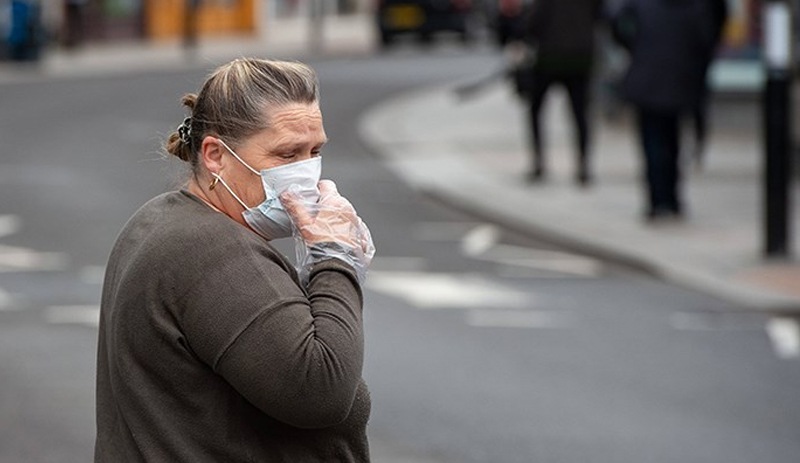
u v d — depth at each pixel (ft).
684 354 62.39
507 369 58.75
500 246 90.38
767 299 71.97
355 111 174.29
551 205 103.14
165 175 22.26
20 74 224.94
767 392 56.24
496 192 109.40
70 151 133.59
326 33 361.51
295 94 20.22
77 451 47.47
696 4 93.40
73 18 273.13
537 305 72.18
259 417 19.66
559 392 55.36
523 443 48.52
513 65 116.16
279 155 20.18
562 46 111.34
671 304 73.20
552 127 156.46
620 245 86.33
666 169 95.30
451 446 47.96
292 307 19.30
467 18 295.89
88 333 64.34
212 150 20.30
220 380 19.52
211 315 19.20
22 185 111.75
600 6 112.37
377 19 298.56
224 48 294.25
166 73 229.04
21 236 89.81
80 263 81.56
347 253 20.16
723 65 135.74
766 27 81.25
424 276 79.61
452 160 130.31
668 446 48.60
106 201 104.42
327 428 19.95
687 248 85.51
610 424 51.08
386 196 110.22
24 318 67.26
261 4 329.72
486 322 67.92
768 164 82.02
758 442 49.37
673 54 93.45
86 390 54.85
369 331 65.36
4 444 47.88
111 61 256.32
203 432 19.48
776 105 81.61
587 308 71.77
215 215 19.97
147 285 19.49
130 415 19.67
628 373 58.65
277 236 20.68
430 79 219.41
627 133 148.15
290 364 18.98
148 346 19.47
